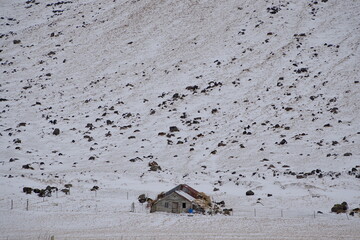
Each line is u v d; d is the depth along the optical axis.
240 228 101.75
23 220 106.44
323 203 138.50
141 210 128.00
